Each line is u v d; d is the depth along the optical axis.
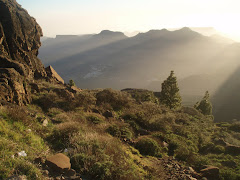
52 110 12.22
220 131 20.17
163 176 6.21
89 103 15.34
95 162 4.91
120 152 6.68
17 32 22.70
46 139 6.34
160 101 39.75
